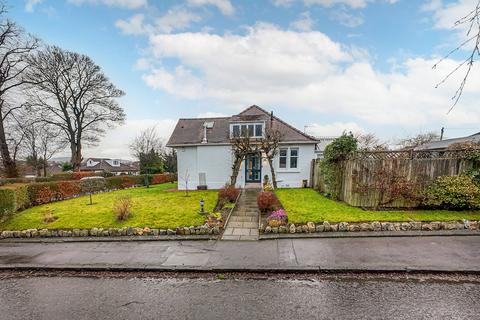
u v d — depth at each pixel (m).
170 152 38.59
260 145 15.34
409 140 36.66
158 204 11.51
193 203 11.52
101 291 4.88
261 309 4.04
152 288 4.93
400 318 3.65
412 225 7.19
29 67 22.02
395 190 8.95
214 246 6.92
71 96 26.47
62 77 25.41
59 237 8.20
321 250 6.20
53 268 5.95
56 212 10.67
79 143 27.44
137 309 4.19
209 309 4.10
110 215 9.73
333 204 10.02
